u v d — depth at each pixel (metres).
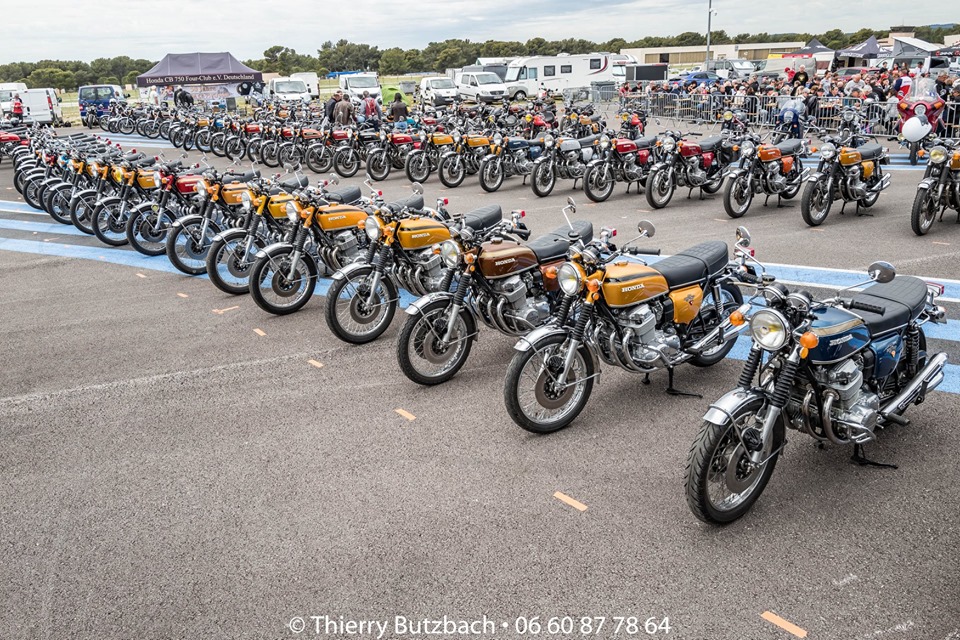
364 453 4.32
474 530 3.55
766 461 3.48
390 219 5.75
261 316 6.85
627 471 3.99
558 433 4.45
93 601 3.22
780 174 10.18
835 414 3.60
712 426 3.34
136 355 6.03
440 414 4.76
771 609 2.97
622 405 4.77
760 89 21.38
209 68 27.03
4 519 3.85
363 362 5.67
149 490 4.05
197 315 6.96
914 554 3.24
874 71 24.45
